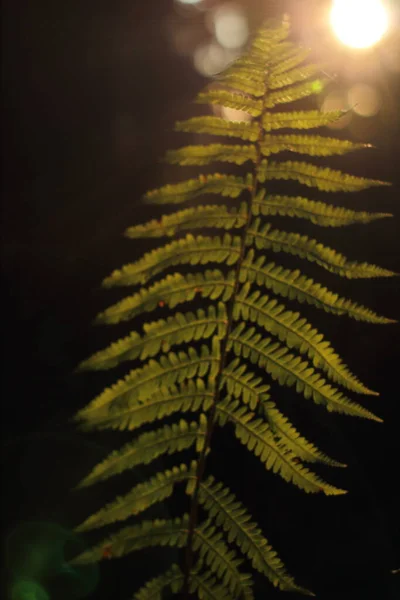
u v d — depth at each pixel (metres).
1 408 3.57
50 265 4.81
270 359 1.21
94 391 3.82
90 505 3.02
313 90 1.33
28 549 2.69
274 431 1.21
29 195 6.13
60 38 8.69
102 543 1.08
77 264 4.86
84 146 7.23
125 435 3.48
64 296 4.53
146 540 1.12
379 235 5.26
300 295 1.23
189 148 1.28
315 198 5.65
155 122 7.78
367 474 3.43
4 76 7.97
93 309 4.42
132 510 1.11
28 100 7.75
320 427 3.63
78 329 4.30
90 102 8.02
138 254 5.01
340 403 1.20
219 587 1.15
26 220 5.67
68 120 7.54
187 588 1.15
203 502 1.17
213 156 1.28
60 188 6.31
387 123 6.71
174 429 1.15
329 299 1.23
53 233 5.43
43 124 7.39
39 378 3.86
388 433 3.61
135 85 8.55
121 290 4.55
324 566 2.95
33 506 2.90
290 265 4.82
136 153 7.07
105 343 4.22
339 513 3.20
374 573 2.93
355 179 1.27
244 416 1.21
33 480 3.09
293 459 1.21
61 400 3.73
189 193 1.25
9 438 3.32
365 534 3.08
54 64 8.37
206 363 1.19
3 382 3.78
